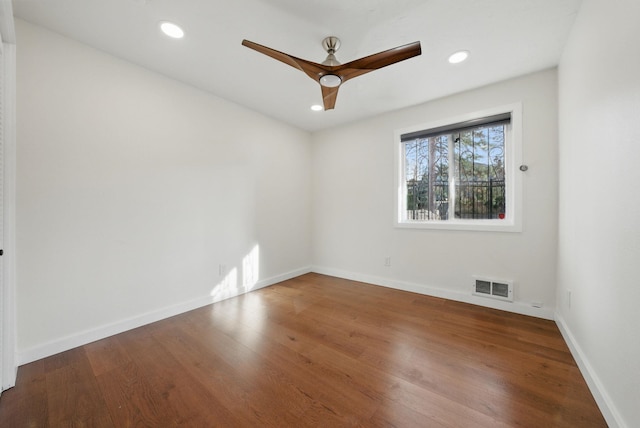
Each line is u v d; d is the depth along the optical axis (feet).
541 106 7.66
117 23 5.69
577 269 5.61
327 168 12.99
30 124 5.60
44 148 5.79
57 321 5.98
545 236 7.68
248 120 10.43
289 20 5.61
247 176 10.41
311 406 4.40
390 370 5.34
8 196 5.04
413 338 6.64
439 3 5.14
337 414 4.23
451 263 9.44
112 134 6.81
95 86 6.53
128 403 4.47
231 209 9.80
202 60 7.11
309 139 13.47
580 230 5.42
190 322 7.61
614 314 3.89
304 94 9.18
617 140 3.83
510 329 7.06
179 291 8.25
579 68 5.41
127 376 5.18
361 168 11.80
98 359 5.74
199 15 5.47
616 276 3.84
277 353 5.99
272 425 4.02
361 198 11.83
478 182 9.19
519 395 4.58
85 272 6.39
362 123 11.71
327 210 13.03
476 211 9.24
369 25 5.75
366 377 5.13
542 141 7.66
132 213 7.19
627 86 3.54
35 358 5.65
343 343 6.42
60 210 6.01
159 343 6.43
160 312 7.75
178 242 8.21
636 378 3.30
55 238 5.95
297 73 7.79
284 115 11.20
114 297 6.87
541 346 6.18
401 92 8.98
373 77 7.97
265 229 11.18
